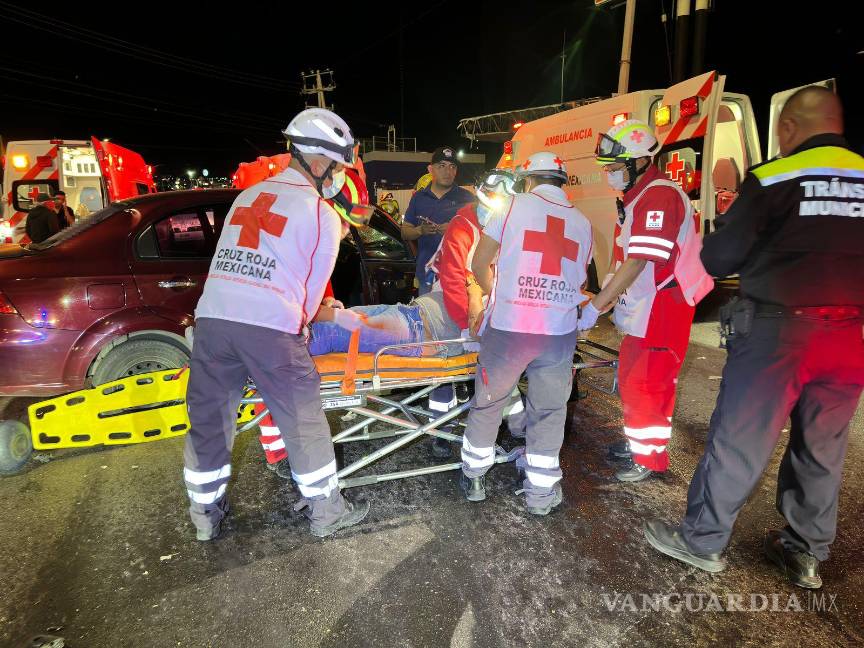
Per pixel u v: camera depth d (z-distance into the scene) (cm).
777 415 208
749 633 206
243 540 261
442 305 318
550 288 248
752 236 199
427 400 439
